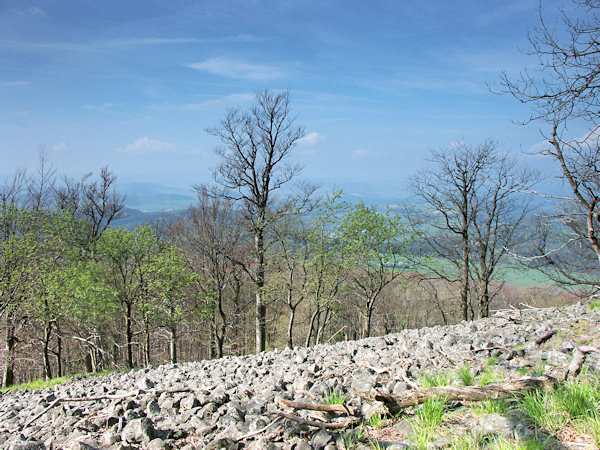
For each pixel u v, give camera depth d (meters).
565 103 7.80
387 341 11.59
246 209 29.05
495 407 4.47
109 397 7.95
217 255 31.06
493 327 11.23
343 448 4.22
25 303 26.06
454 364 7.38
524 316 12.54
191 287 32.56
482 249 24.78
